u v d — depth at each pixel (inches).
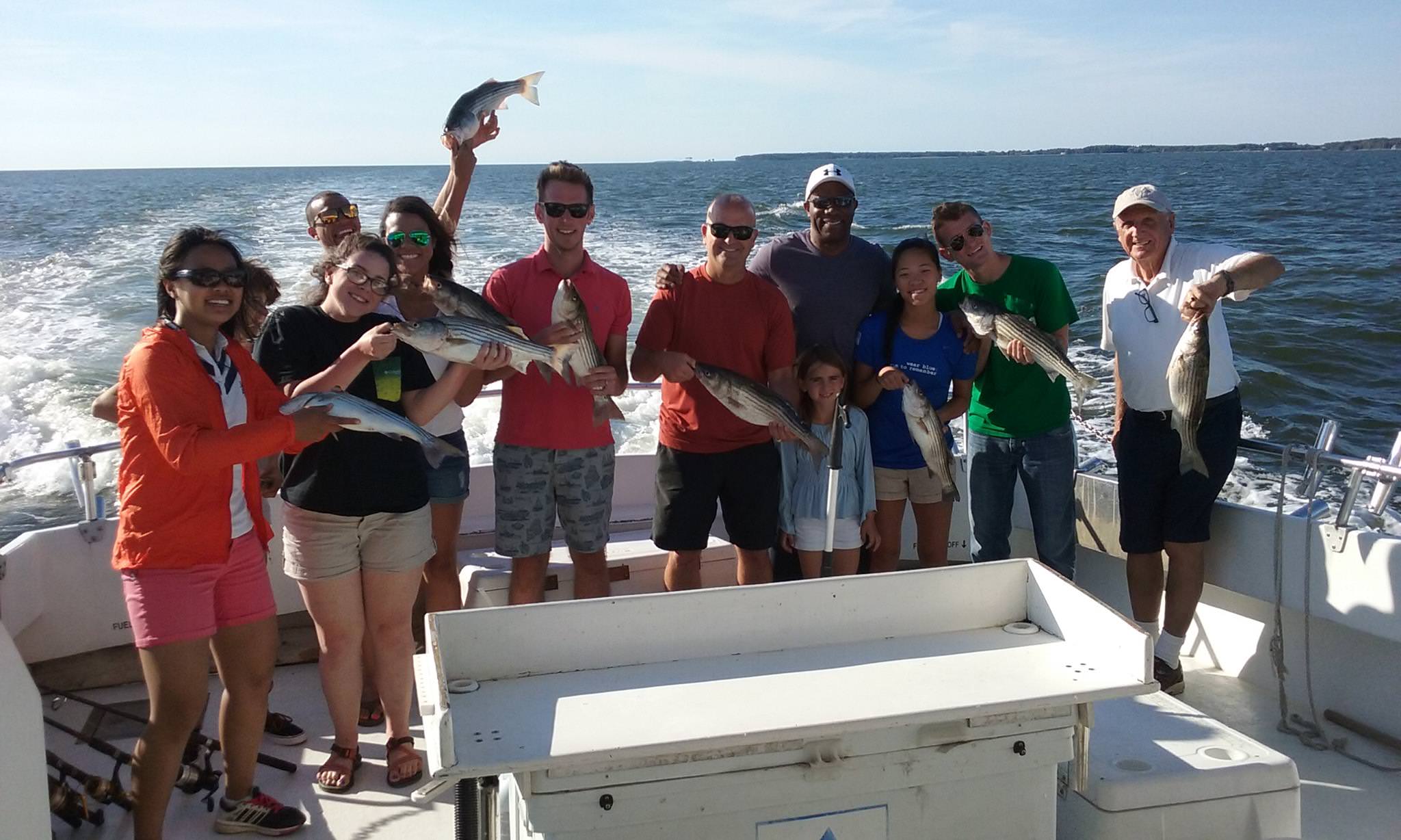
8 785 93.9
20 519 322.7
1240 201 1568.7
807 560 183.9
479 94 214.8
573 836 87.6
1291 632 167.8
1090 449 330.6
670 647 109.7
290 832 131.2
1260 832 110.3
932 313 181.9
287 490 137.6
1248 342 531.5
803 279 185.2
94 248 927.7
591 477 167.3
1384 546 148.6
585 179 164.9
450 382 141.6
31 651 166.1
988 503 185.2
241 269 119.6
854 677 103.4
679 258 692.7
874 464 189.8
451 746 82.0
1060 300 183.6
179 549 113.8
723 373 161.0
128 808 133.6
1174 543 166.2
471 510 214.8
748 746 89.0
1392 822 134.0
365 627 157.2
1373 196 1718.8
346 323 139.1
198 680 116.5
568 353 153.9
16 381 451.8
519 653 105.0
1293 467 347.3
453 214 214.8
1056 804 107.5
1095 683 100.4
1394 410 429.1
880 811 94.7
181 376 112.6
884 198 1718.8
